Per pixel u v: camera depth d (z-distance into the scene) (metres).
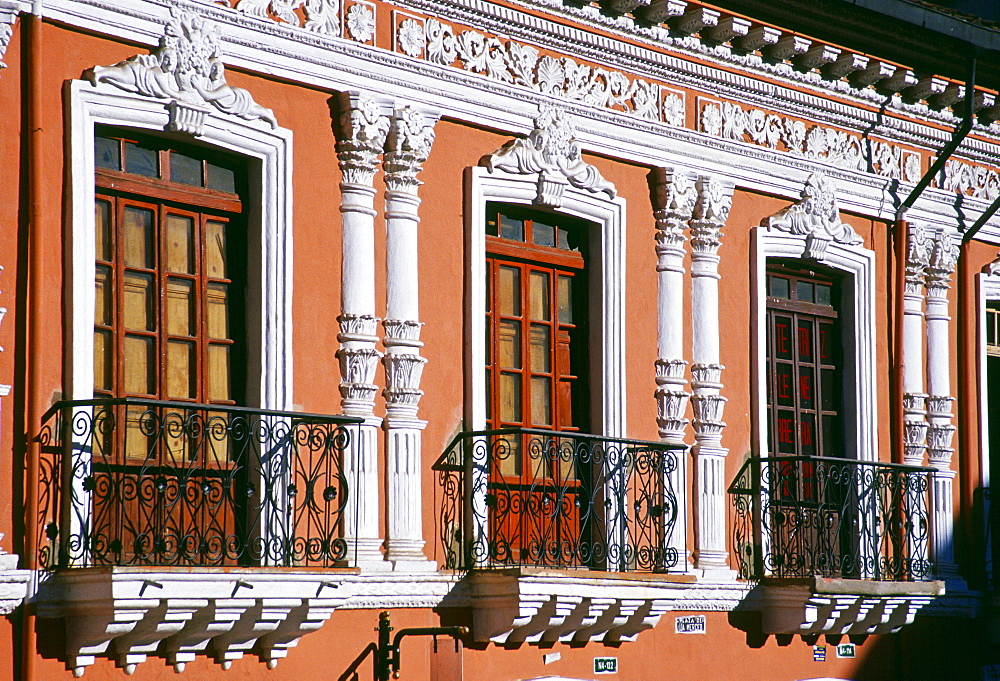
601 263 19.44
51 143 15.17
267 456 16.16
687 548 19.95
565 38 19.08
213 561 16.08
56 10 15.20
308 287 16.92
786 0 20.75
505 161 18.39
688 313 20.38
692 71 20.33
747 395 20.98
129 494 15.68
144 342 15.98
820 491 20.86
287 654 16.33
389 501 17.23
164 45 15.83
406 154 17.55
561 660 18.64
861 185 22.42
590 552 18.41
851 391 22.30
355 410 17.06
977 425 23.66
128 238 15.91
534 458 17.98
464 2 18.09
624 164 19.83
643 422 19.70
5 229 14.83
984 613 23.47
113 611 14.57
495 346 18.61
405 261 17.56
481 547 17.88
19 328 14.88
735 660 20.38
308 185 17.02
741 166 20.92
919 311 23.11
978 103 23.19
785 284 21.92
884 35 21.94
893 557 22.22
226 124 16.25
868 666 22.00
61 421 15.04
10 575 14.52
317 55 17.02
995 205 23.23
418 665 17.31
